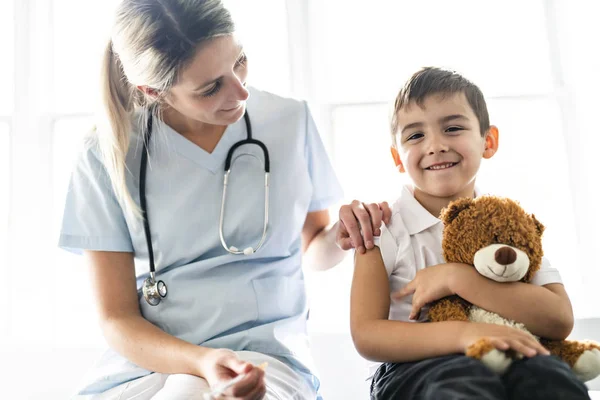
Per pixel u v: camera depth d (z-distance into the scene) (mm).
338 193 1461
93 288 1282
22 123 1881
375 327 1135
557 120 1786
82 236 1291
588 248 1741
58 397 1719
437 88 1248
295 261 1369
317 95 1862
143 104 1338
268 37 1887
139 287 1330
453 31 1845
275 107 1407
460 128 1240
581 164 1766
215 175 1312
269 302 1278
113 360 1271
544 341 1095
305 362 1274
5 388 1727
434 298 1114
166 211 1283
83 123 1908
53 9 1932
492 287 1075
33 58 1902
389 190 1830
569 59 1805
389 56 1858
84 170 1318
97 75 1296
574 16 1808
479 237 1096
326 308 1803
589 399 869
